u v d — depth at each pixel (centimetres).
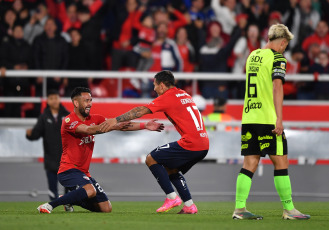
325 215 2550
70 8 4844
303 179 3912
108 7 4944
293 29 5075
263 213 2655
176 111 2470
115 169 3853
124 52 4781
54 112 3375
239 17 5000
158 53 4794
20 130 3869
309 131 3938
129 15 4872
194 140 2469
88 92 2502
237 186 2214
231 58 4781
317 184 3912
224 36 5053
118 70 4781
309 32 5100
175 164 2492
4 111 4497
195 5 5188
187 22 5006
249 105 2206
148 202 3681
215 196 3881
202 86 4691
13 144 3859
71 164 2542
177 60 4741
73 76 4384
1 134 3862
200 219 2191
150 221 2091
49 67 4612
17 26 4659
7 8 4784
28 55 4644
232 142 3903
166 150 2488
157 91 2523
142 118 4175
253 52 2248
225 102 4116
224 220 2147
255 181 3881
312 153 3931
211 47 4759
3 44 4641
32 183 3831
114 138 3862
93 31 4706
